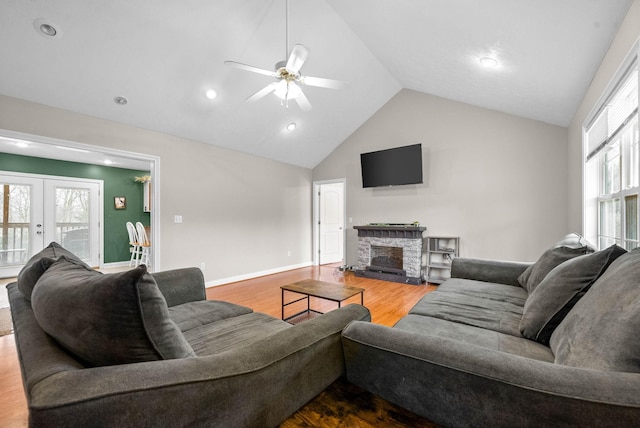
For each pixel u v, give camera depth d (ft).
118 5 8.08
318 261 21.33
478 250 14.85
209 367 2.68
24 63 8.70
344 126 18.19
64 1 7.60
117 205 21.45
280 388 3.12
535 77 9.52
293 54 7.64
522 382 2.46
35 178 18.01
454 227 15.51
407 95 16.96
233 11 9.32
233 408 2.74
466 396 2.72
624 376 2.39
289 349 3.24
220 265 15.47
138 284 2.63
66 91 9.91
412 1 8.27
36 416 2.02
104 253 20.84
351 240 19.39
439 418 2.92
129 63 9.71
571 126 12.00
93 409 2.14
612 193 8.14
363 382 3.50
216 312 6.53
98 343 2.58
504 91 11.60
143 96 11.05
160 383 2.39
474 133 14.97
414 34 10.05
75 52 8.84
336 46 12.27
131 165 20.79
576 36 6.92
